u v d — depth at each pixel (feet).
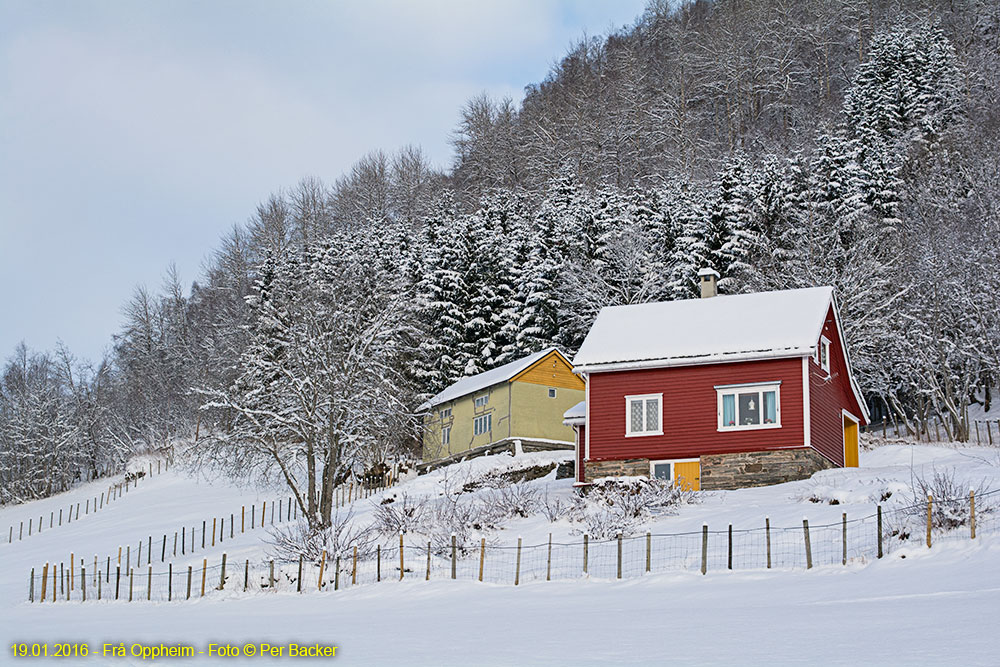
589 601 74.23
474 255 238.07
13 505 258.78
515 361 206.59
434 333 231.50
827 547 84.48
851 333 176.24
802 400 125.49
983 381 194.80
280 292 196.44
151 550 154.30
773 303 138.62
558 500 124.26
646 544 90.43
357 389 143.13
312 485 132.36
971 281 172.76
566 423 148.56
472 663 46.83
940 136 222.28
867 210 197.77
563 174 277.23
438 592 88.58
